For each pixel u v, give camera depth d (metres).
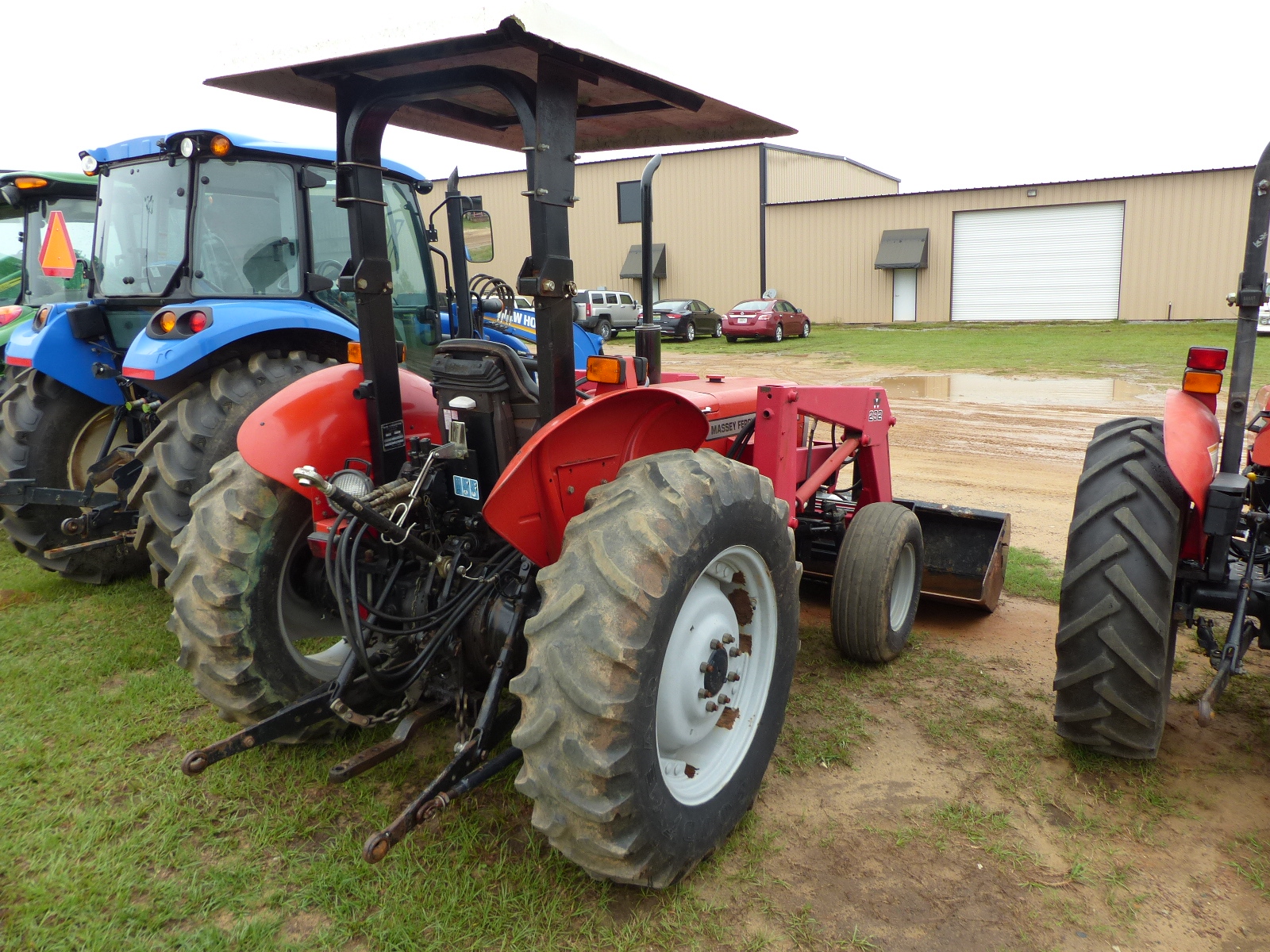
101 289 4.84
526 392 2.54
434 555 2.58
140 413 4.84
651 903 2.25
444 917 2.19
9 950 2.13
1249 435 5.70
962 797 2.73
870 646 3.58
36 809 2.71
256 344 4.25
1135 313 25.41
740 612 2.65
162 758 2.99
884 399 4.29
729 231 29.59
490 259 3.59
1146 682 2.60
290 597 2.85
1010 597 4.63
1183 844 2.48
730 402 3.61
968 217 26.84
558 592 2.06
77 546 4.52
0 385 6.30
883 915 2.22
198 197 4.36
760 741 2.60
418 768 2.89
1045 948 2.10
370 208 2.66
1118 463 2.80
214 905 2.27
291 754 2.97
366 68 2.34
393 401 2.78
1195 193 24.03
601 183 30.62
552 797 2.00
